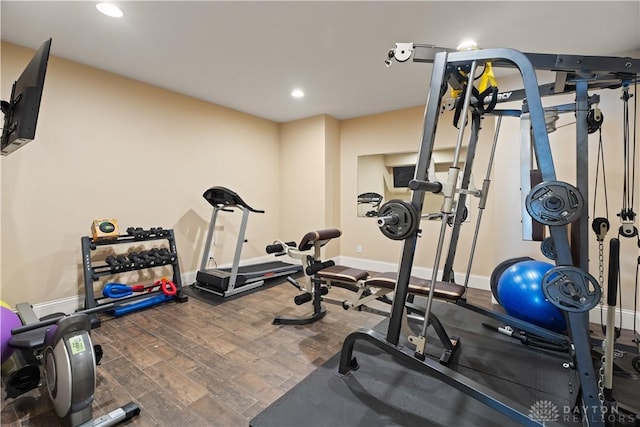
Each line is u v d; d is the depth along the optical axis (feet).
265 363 6.56
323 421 4.88
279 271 13.47
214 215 12.26
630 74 5.16
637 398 5.40
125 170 10.48
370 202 15.12
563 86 5.98
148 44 8.16
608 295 4.70
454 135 12.50
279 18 6.95
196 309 9.77
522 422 4.09
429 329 8.42
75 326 4.68
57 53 8.69
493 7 6.45
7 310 5.74
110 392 5.57
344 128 15.75
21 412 5.04
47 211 8.81
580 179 5.63
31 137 5.19
